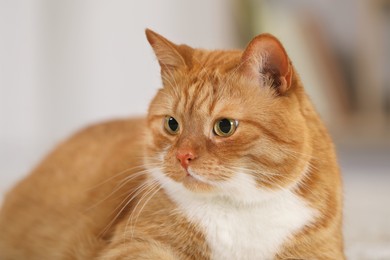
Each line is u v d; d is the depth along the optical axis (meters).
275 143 0.67
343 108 1.82
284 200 0.68
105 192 0.76
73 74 1.84
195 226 0.68
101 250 0.72
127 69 1.83
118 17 1.82
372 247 0.89
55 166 0.83
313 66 1.81
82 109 1.84
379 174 1.63
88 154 0.82
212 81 0.69
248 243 0.68
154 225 0.69
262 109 0.67
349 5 1.83
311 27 1.83
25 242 0.80
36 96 1.83
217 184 0.67
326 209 0.69
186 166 0.67
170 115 0.70
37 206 0.81
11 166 1.58
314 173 0.69
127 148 0.79
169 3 1.82
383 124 1.79
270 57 0.68
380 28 1.82
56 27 1.83
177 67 0.72
